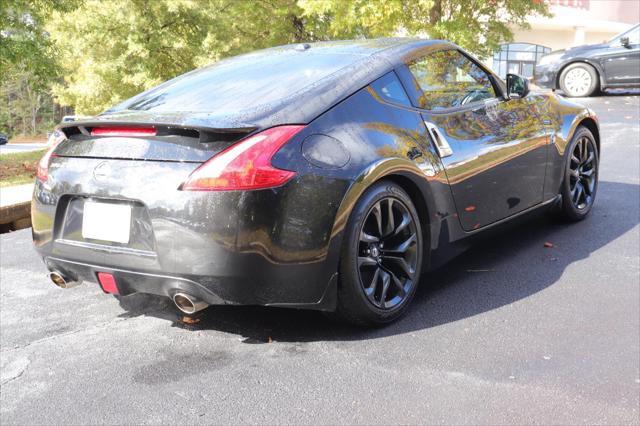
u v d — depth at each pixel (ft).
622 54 41.63
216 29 75.92
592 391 8.02
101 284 9.65
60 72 39.63
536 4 40.65
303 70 10.66
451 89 11.87
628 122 32.09
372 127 9.91
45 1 37.37
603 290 11.41
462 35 38.86
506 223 12.74
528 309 10.66
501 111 12.76
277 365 9.00
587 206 15.81
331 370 8.78
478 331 9.86
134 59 77.10
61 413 8.00
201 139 8.68
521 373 8.52
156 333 10.32
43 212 9.86
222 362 9.18
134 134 9.14
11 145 155.12
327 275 9.14
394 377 8.52
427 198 10.53
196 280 8.69
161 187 8.72
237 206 8.45
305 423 7.50
